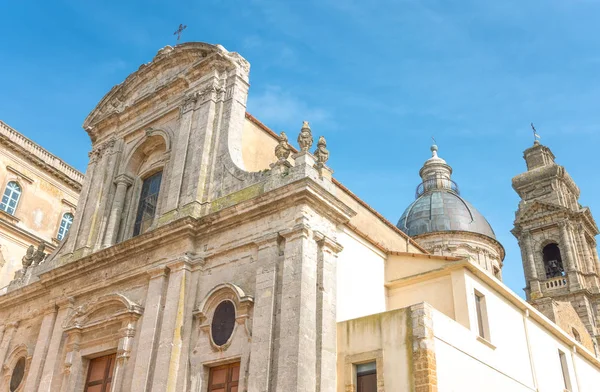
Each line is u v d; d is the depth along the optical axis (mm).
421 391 13617
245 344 15633
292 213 16594
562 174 48094
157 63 25359
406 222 41656
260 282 16094
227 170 19719
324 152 18062
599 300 41406
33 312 23406
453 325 15656
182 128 22109
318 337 15133
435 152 48781
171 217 19828
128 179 24078
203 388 16016
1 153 33250
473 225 39812
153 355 17266
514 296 20109
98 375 19484
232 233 17891
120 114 25719
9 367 22859
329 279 16172
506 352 18500
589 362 25938
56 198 35781
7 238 32250
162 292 18250
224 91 21984
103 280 20859
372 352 14930
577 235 45281
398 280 19781
